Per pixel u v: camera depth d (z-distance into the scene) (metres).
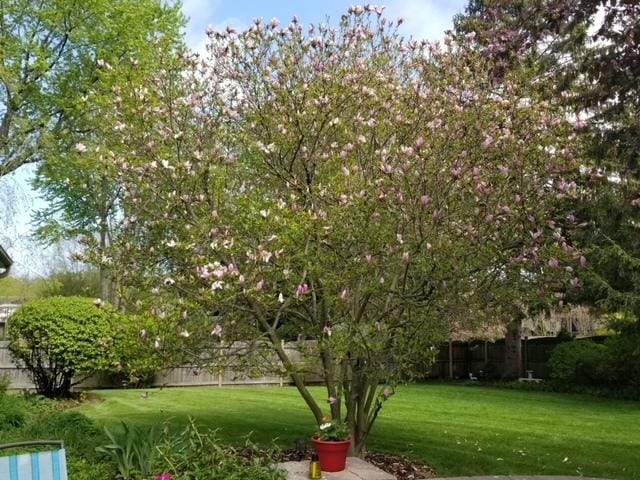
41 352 11.52
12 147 18.19
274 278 5.55
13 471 3.21
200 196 5.92
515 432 8.98
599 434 9.12
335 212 5.56
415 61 7.14
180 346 5.79
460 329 6.85
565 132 6.70
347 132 6.16
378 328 5.71
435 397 13.83
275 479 5.21
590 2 7.86
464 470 6.47
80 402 11.45
